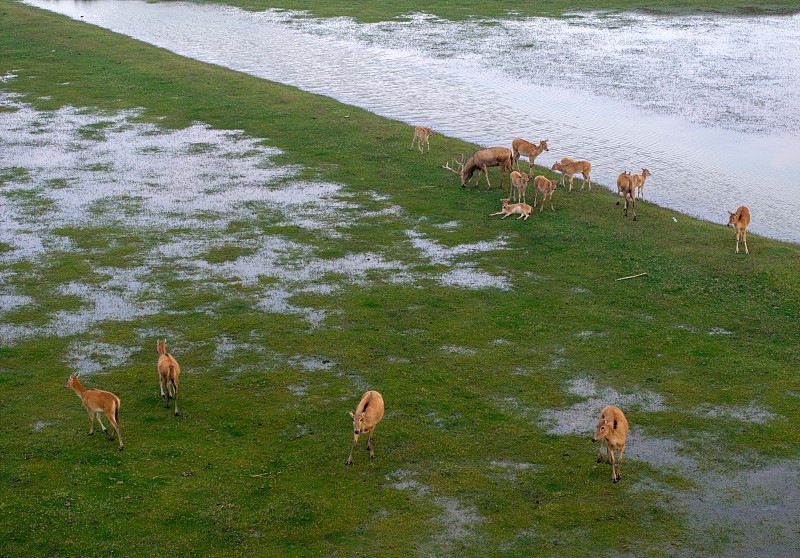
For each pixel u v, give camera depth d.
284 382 19.52
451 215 30.33
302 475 16.09
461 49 62.06
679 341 21.30
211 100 46.03
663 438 17.39
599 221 29.77
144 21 74.88
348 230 28.91
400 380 19.58
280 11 79.88
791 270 25.14
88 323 22.34
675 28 69.25
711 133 41.69
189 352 20.89
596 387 19.31
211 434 17.45
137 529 14.44
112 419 16.61
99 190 32.78
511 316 22.73
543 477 16.11
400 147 38.22
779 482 15.98
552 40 64.88
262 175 34.53
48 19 70.19
